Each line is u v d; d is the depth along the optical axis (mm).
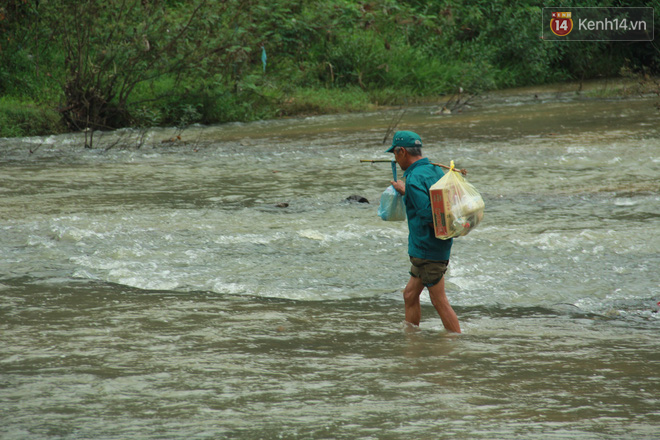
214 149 56469
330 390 14570
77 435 12477
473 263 24766
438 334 18438
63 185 40844
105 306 20719
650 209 32312
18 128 64750
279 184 40781
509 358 16500
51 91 74500
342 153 52688
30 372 15648
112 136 65438
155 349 17172
